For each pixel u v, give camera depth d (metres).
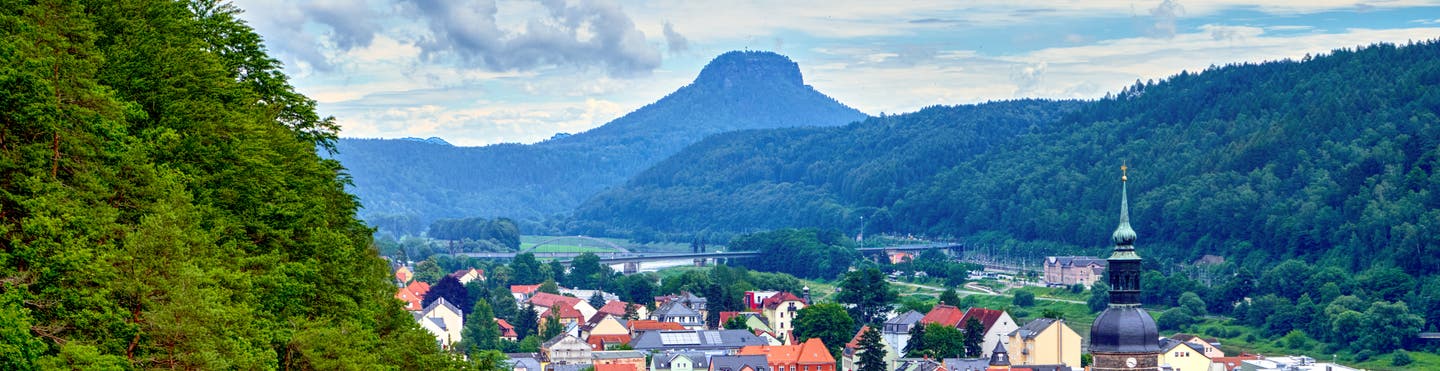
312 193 134.12
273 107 137.12
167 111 114.38
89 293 94.38
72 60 101.88
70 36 105.75
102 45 115.88
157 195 103.25
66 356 90.25
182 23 123.56
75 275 94.56
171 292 95.25
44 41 101.38
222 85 120.38
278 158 127.44
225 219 113.25
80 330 95.00
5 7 102.56
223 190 116.06
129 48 115.62
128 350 95.69
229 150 116.88
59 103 99.88
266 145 122.31
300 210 123.88
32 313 94.88
